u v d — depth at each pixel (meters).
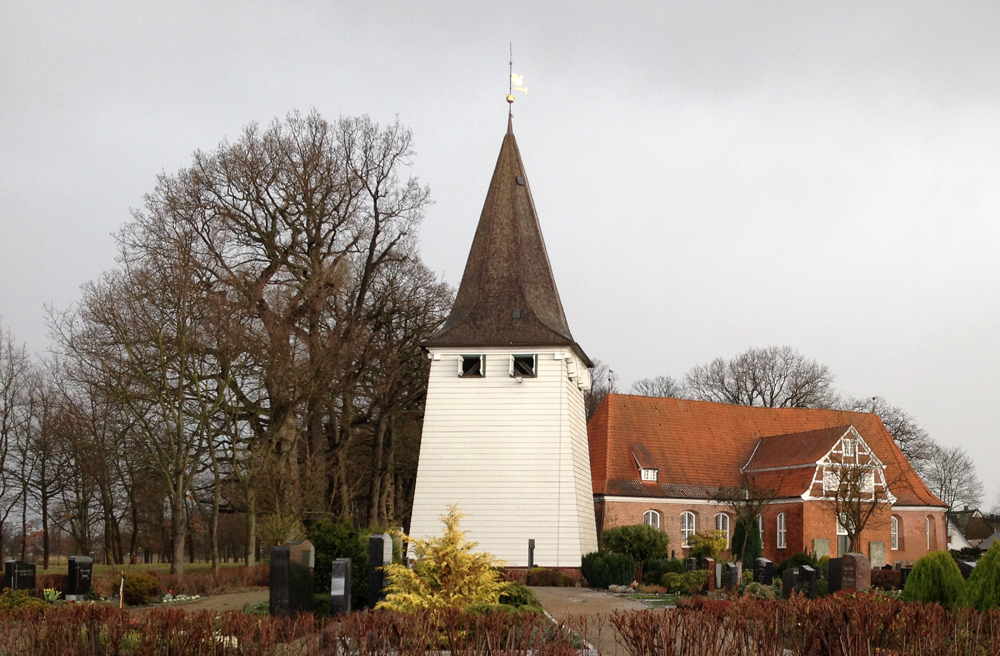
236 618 13.74
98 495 56.88
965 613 14.54
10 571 29.17
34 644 14.39
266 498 43.06
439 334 42.88
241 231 48.91
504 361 42.06
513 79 48.19
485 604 19.22
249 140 48.88
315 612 22.62
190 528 58.09
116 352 40.47
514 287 43.66
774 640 14.15
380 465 54.66
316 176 49.56
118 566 52.09
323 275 47.84
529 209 46.09
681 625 14.63
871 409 80.44
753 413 64.88
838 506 51.06
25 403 52.31
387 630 13.40
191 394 41.97
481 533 40.41
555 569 39.22
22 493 52.75
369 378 53.25
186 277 41.19
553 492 40.44
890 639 14.47
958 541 79.69
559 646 13.07
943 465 98.00
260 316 45.72
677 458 59.75
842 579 27.67
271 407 44.62
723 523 58.59
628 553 39.31
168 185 46.09
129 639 13.96
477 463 41.16
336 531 24.88
